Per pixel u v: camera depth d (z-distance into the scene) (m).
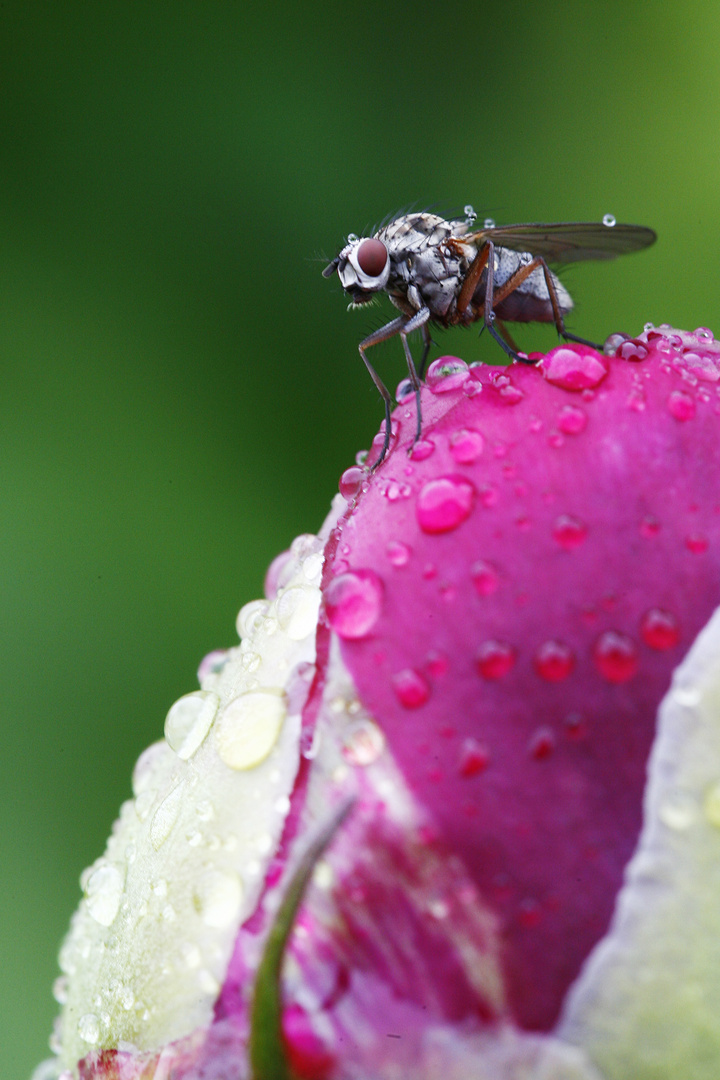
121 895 0.05
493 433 0.05
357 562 0.05
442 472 0.05
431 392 0.05
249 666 0.05
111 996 0.05
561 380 0.05
